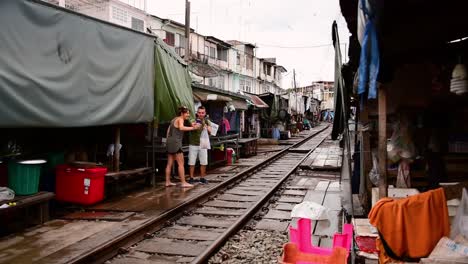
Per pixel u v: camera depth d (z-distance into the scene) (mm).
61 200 8672
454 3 3953
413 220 3996
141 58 10320
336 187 12102
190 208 9250
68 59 7754
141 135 12594
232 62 47125
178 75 12578
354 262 4410
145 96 10570
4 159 7859
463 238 3873
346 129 6281
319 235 6957
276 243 6848
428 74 6320
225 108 20219
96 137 10602
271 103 35281
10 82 6508
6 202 6516
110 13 26672
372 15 3680
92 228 7043
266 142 30984
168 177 11477
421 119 6723
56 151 9305
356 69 6957
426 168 6562
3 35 6395
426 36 5027
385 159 4496
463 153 6559
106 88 8898
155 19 34781
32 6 6898
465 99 6531
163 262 5852
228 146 19875
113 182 9875
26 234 6691
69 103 7789
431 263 3625
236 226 7492
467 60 5801
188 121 11641
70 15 7781
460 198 4246
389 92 6660
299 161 20000
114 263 5812
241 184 12891
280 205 9828
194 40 39625
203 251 6102
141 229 7023
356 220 5477
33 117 6977
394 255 3992
